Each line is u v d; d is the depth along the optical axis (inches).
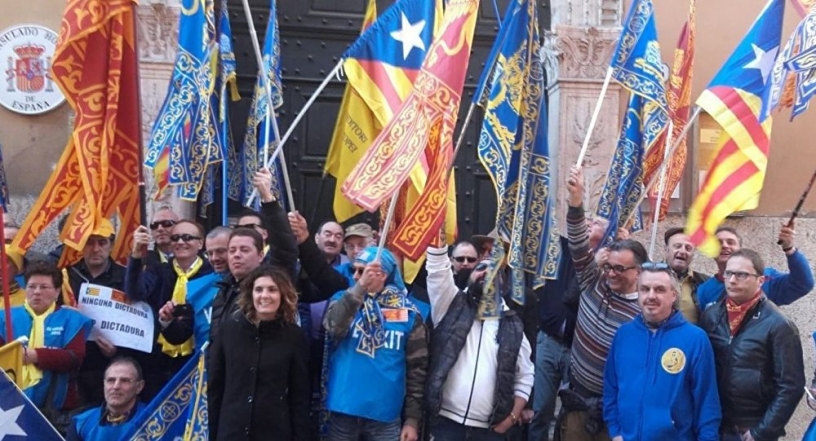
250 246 197.6
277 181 245.1
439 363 198.2
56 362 199.2
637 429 189.3
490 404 199.8
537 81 212.5
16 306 209.0
